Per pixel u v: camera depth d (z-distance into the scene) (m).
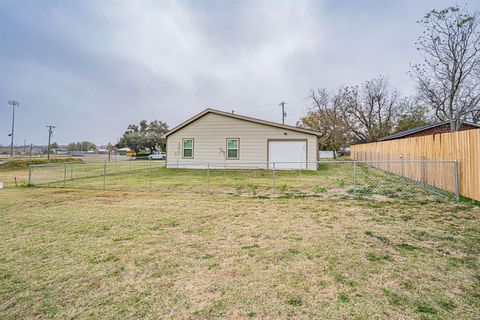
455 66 13.74
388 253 3.28
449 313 2.06
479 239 3.73
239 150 16.03
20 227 4.57
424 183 8.77
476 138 5.95
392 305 2.17
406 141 11.16
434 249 3.39
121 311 2.14
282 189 8.51
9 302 2.28
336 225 4.52
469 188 6.25
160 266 2.98
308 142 15.30
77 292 2.44
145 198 7.31
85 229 4.44
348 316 2.04
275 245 3.61
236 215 5.34
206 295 2.37
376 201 6.45
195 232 4.24
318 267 2.91
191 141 16.81
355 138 35.41
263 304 2.21
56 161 28.09
